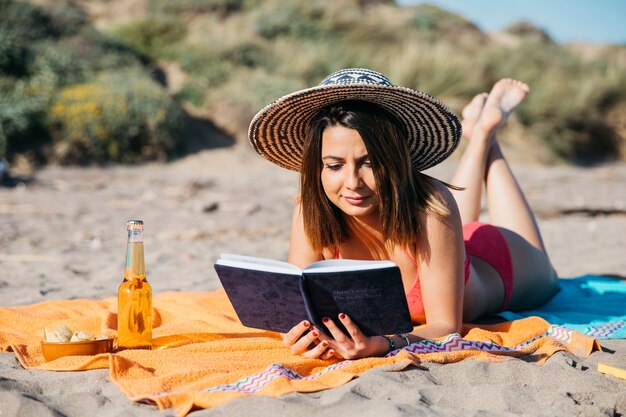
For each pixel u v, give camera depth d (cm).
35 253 600
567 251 627
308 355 258
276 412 210
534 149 1558
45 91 1339
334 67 1698
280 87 1540
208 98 1534
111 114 1303
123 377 240
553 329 294
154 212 873
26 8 1537
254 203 956
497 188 387
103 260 568
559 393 230
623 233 734
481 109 400
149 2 1995
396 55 1733
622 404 225
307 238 291
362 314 248
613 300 375
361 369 245
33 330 319
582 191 1145
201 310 344
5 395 221
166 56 1670
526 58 1891
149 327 283
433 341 269
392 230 268
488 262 338
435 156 288
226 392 223
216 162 1347
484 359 260
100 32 1659
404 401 220
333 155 255
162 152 1341
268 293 252
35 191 1016
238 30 1844
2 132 1223
